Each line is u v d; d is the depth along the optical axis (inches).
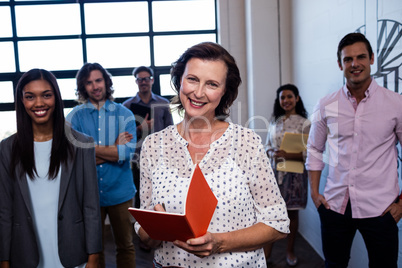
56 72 172.2
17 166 67.7
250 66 165.9
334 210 87.1
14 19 167.9
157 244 51.6
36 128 69.9
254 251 49.7
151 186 53.6
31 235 68.0
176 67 51.0
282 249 137.9
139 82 153.7
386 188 80.7
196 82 48.0
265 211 49.7
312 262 126.3
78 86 106.3
